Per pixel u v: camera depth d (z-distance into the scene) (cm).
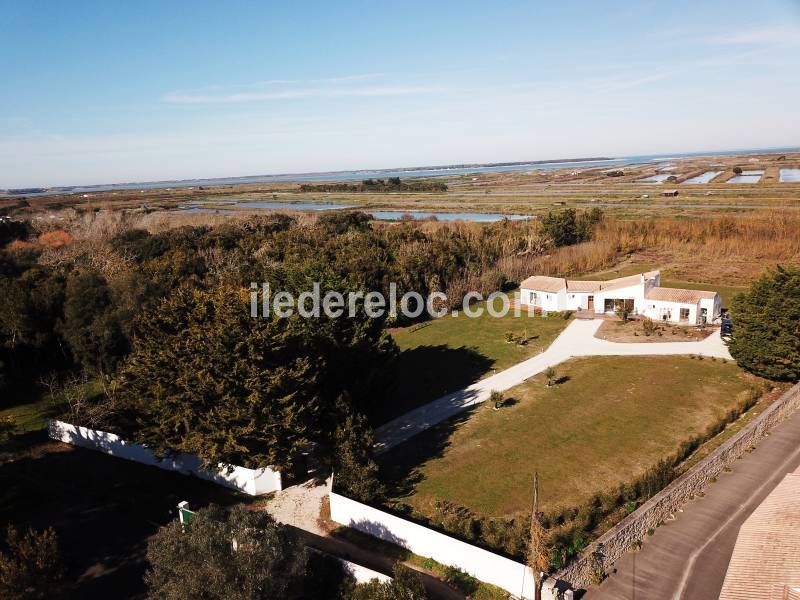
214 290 4094
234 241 9238
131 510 3084
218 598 1897
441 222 11950
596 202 15475
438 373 4966
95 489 3319
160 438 3212
